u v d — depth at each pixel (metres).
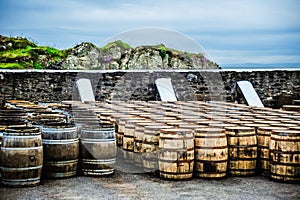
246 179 7.56
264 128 7.82
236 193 6.73
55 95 16.27
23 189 6.75
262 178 7.64
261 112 11.23
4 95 15.87
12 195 6.43
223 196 6.57
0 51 22.09
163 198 6.45
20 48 22.53
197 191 6.81
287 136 7.29
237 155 7.69
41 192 6.63
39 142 6.93
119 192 6.73
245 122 8.81
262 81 17.14
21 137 6.75
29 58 21.53
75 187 6.94
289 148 7.27
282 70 17.14
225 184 7.22
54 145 7.30
